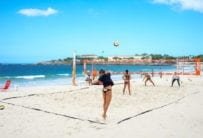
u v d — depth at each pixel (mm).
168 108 9797
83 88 18156
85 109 9555
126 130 6566
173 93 15016
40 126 6922
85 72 28594
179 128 6762
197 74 38844
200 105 10492
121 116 8242
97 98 12781
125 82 14477
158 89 17500
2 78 35750
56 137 5926
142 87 19094
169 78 31609
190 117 8125
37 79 34750
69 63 186500
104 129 6656
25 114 8445
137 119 7859
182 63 43375
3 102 10844
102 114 8555
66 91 15945
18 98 12227
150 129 6672
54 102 11234
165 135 6105
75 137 5930
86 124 7176
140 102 11453
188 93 14961
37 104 10492
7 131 6395
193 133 6277
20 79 34469
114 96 13578
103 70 7613
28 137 5906
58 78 37500
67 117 8062
